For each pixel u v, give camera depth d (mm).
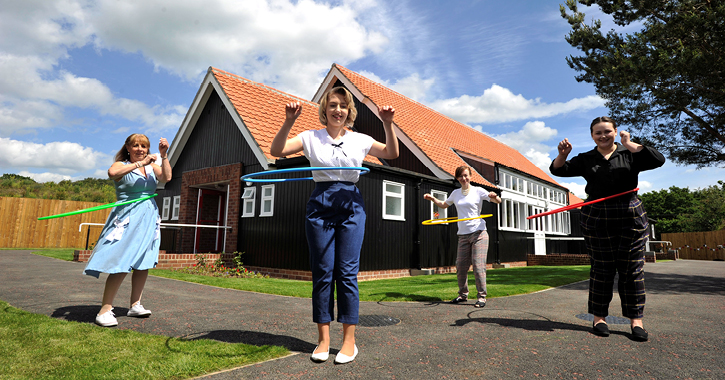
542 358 2539
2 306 3965
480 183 13984
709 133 10391
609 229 3191
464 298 4879
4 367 2205
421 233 11156
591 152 3426
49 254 11930
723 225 32594
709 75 8328
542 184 20516
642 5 9375
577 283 7473
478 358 2531
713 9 8203
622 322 3721
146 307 4188
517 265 16562
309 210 2627
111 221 3377
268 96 12938
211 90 12805
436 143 14602
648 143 10867
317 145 2621
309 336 3074
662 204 47844
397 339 3002
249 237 10547
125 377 2082
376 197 9789
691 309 4531
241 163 11180
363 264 9133
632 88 9250
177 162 14164
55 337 2830
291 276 9148
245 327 3322
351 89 14562
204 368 2234
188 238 12570
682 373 2289
